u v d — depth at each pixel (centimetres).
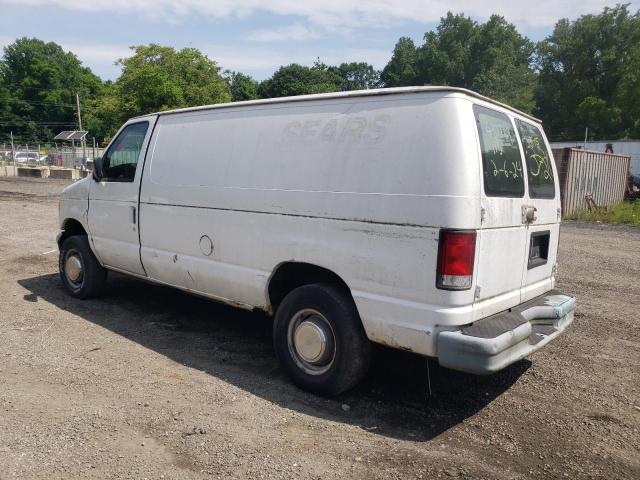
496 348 330
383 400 409
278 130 437
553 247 473
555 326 423
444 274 338
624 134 5438
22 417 362
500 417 388
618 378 465
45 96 8950
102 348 496
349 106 398
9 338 512
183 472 306
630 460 338
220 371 453
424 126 354
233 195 460
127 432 347
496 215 368
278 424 365
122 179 582
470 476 312
